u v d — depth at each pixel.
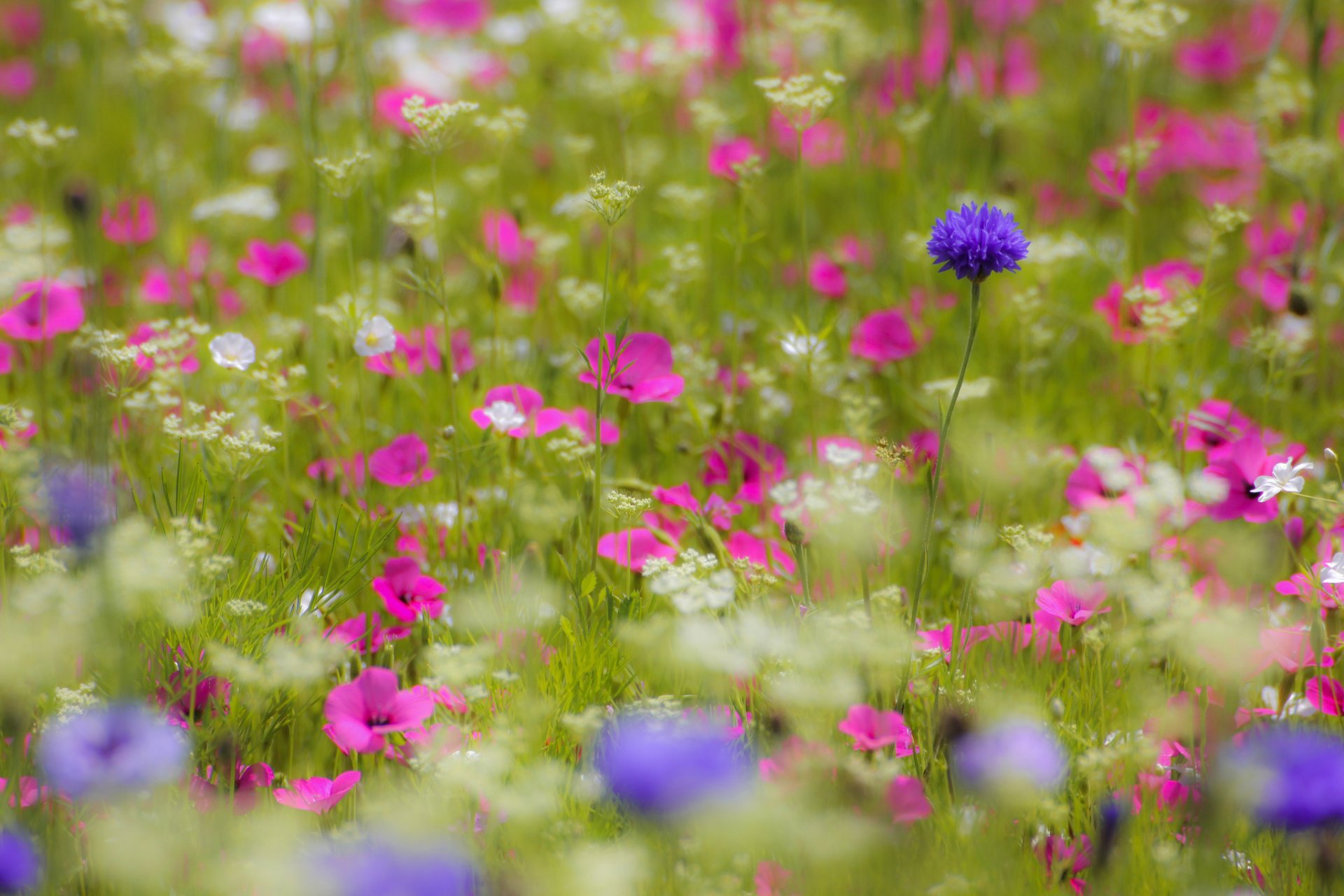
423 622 2.55
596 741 2.44
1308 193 2.87
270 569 2.58
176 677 2.47
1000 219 2.46
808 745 2.41
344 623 2.55
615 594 2.56
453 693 2.47
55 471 2.54
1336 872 2.39
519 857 2.40
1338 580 2.50
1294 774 2.39
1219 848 2.39
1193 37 4.50
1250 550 2.54
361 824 2.42
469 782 2.38
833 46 3.32
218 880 2.36
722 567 2.57
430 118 2.64
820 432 2.80
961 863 2.40
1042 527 2.63
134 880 2.35
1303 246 2.87
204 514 2.58
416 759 2.42
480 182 2.91
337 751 2.50
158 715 2.43
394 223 2.88
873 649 2.44
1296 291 2.81
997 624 2.53
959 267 2.46
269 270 2.89
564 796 2.43
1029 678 2.51
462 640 2.55
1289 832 2.40
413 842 2.35
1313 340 2.82
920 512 2.63
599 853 2.37
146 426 2.69
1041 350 2.91
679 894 2.38
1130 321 2.80
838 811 2.39
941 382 2.71
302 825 2.43
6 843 2.36
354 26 2.87
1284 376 2.75
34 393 2.77
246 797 2.43
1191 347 2.80
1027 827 2.42
